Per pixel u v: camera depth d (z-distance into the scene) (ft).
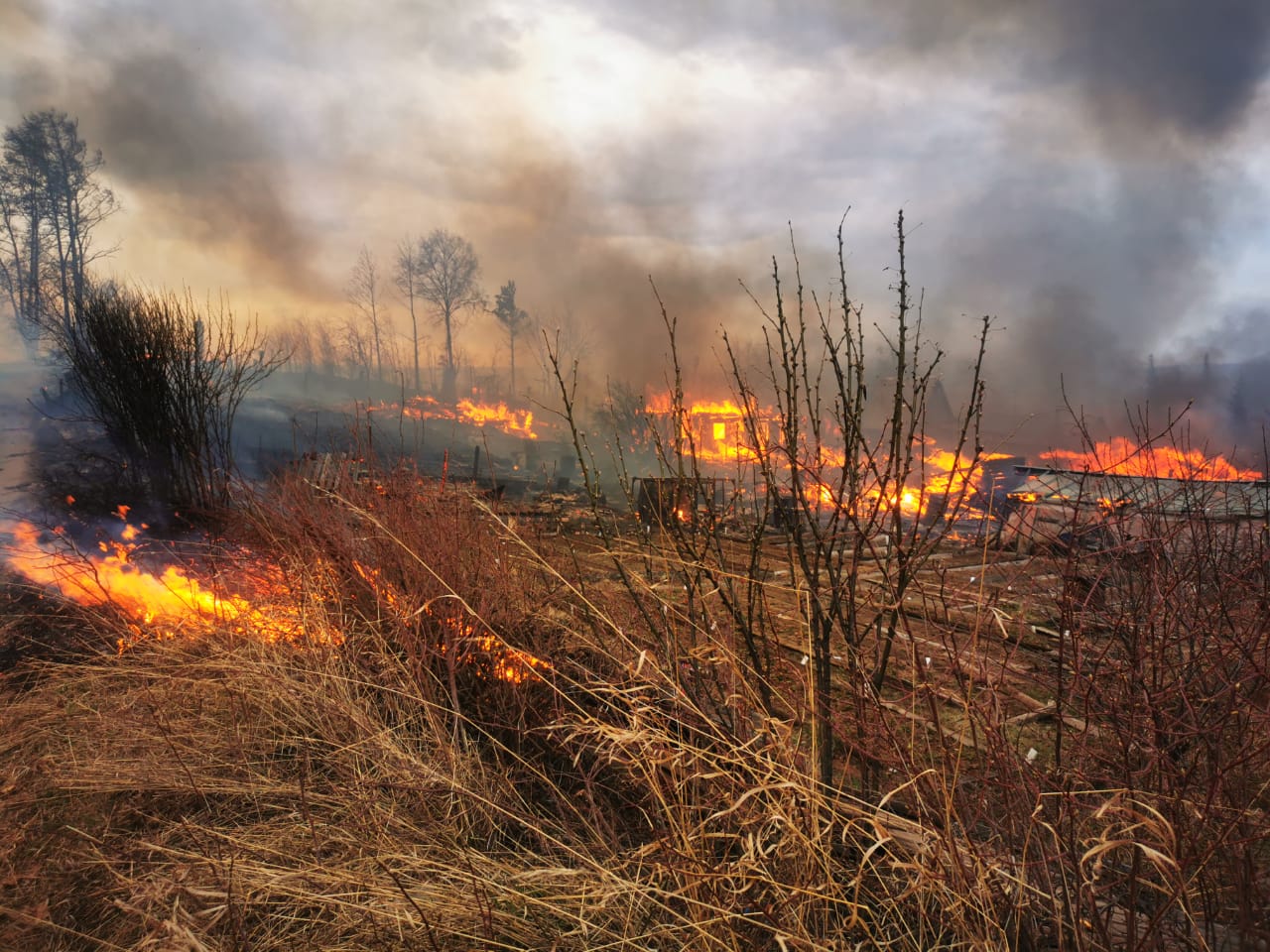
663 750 7.63
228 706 12.23
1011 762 7.22
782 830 7.23
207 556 17.56
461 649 12.23
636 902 7.57
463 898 8.09
